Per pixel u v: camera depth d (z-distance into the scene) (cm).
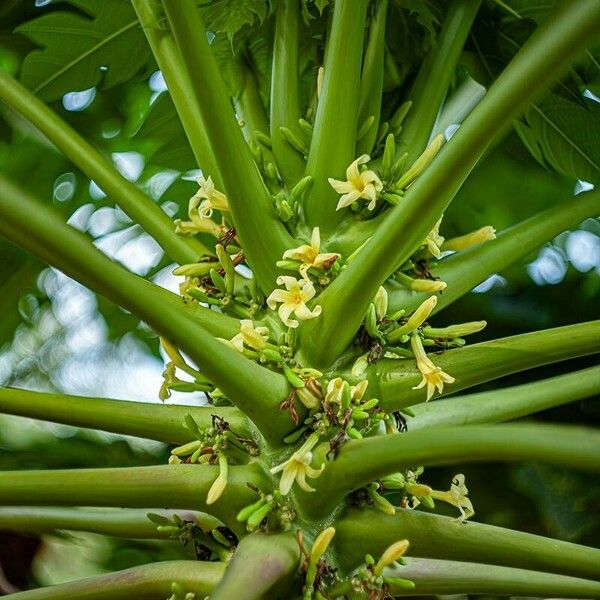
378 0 105
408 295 96
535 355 90
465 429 81
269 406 89
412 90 105
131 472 88
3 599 88
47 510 99
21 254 133
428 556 89
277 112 102
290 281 91
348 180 95
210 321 94
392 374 92
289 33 103
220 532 93
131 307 81
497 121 81
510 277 131
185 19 83
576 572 87
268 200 93
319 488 87
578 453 77
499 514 123
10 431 129
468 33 108
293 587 86
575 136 113
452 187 83
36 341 137
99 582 89
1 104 129
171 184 134
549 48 79
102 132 133
